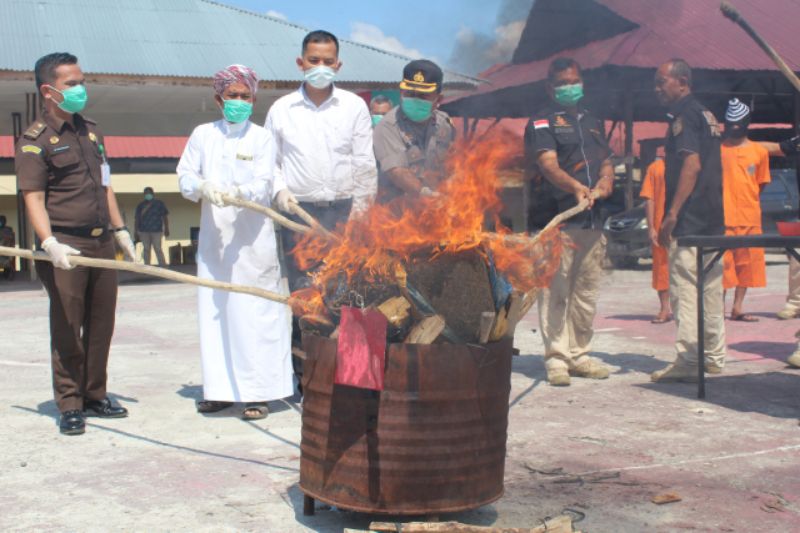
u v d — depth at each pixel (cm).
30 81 1466
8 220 2588
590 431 464
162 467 411
